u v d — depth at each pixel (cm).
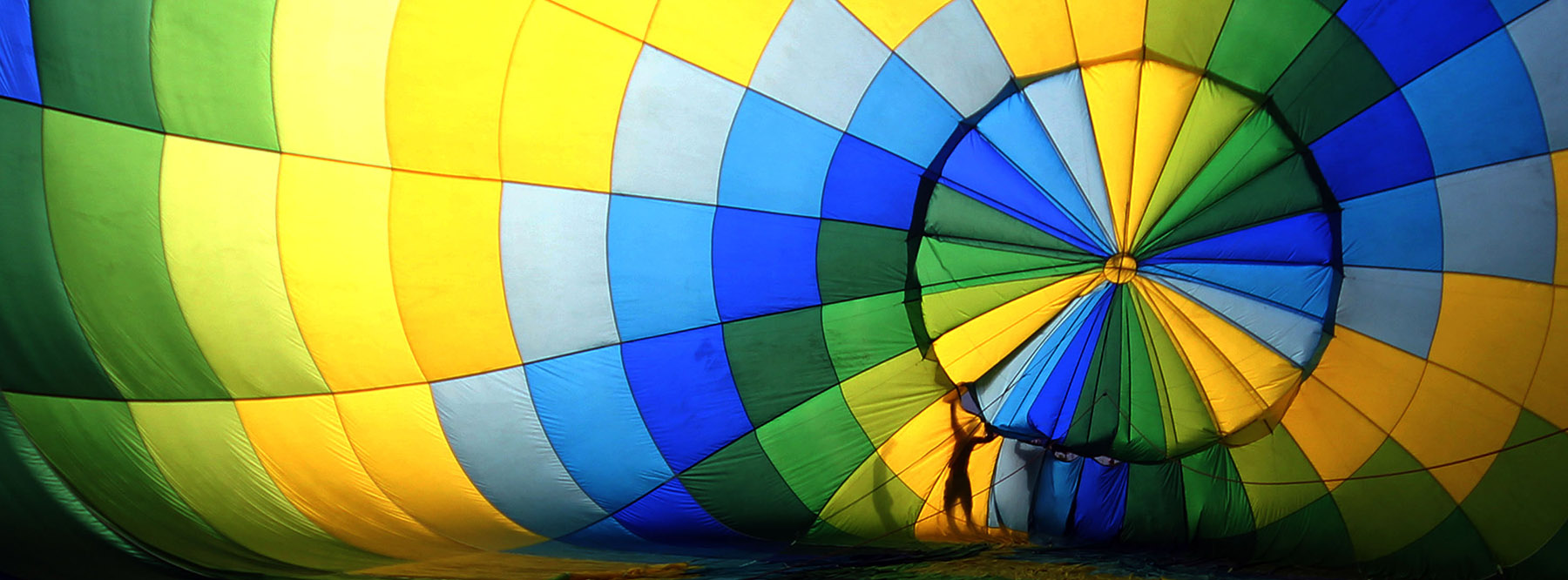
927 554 753
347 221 652
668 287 655
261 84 644
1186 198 651
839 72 632
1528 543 692
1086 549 752
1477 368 675
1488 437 686
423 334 664
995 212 646
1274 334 681
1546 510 684
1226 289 667
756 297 656
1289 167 655
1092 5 626
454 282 655
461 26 630
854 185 643
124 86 650
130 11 646
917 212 645
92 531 731
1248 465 731
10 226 662
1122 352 684
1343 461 715
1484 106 641
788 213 645
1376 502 719
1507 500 693
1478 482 697
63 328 679
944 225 647
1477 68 638
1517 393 672
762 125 636
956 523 740
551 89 633
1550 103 634
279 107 644
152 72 648
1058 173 645
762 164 639
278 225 654
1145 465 742
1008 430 714
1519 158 644
